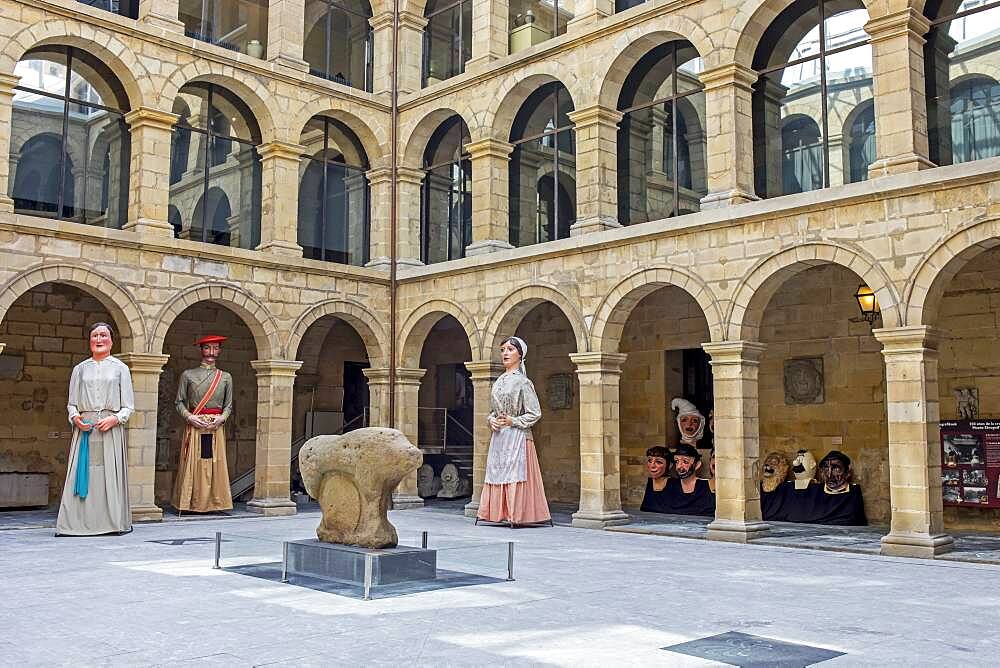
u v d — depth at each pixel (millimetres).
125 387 15508
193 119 20516
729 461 15125
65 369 20016
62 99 17812
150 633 7281
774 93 16547
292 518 18531
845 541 14398
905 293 13305
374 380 21297
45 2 16797
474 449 19266
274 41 20609
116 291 17297
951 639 7441
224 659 6438
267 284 19516
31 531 15648
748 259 15195
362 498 9891
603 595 9266
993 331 15820
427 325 21281
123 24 17766
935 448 13180
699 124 19172
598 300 17344
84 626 7566
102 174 18688
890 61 14117
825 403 17859
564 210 21688
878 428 17141
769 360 18719
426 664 6316
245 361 23000
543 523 17047
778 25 16469
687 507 19297
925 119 14172
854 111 15773
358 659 6438
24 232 16188
